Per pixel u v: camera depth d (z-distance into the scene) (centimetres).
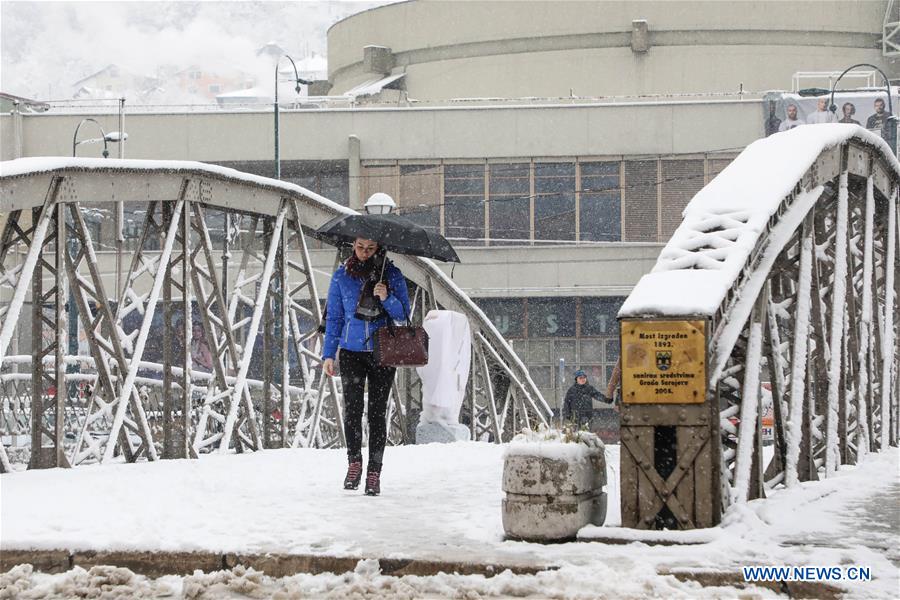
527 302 11244
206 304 3497
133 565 1608
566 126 11244
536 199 11288
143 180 3203
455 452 3256
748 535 1695
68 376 3675
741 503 1858
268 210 3791
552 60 13012
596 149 11194
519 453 1717
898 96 10894
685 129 11119
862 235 3153
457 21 13338
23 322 9881
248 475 2570
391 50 13862
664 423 1739
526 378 5384
